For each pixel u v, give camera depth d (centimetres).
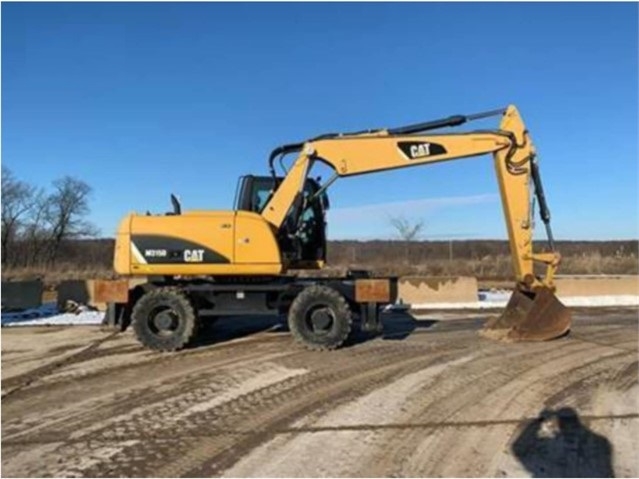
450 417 650
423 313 1581
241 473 507
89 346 1105
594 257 3450
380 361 935
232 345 1095
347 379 820
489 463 523
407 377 827
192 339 1091
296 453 549
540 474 500
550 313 1118
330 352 1015
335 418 650
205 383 810
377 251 3959
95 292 1086
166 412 679
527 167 1127
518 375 834
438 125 1135
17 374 879
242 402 716
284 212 1110
